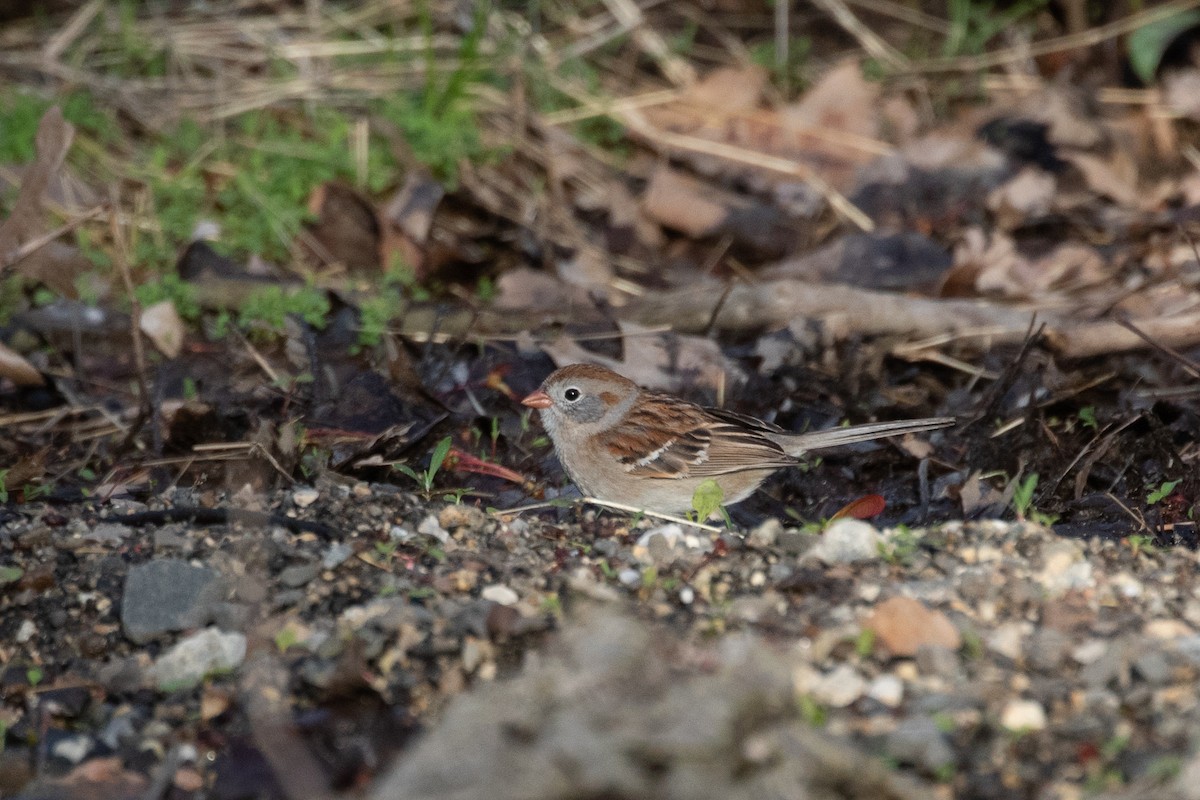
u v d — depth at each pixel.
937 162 14.43
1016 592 6.84
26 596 7.21
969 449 9.99
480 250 13.34
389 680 6.36
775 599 6.88
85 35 15.77
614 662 4.96
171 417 10.05
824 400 10.90
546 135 14.72
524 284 12.55
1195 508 8.85
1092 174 14.09
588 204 14.15
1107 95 15.16
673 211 13.76
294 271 12.77
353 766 5.82
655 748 4.56
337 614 6.99
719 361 11.16
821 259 12.84
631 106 15.23
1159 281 11.95
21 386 11.07
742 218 13.79
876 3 17.08
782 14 16.19
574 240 13.67
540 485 9.84
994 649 6.35
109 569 7.40
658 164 14.80
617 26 16.48
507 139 14.57
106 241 12.95
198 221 13.18
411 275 12.62
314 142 14.30
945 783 5.40
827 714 5.84
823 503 9.86
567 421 9.73
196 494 8.49
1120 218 13.50
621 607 6.75
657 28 16.94
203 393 10.88
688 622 6.73
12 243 10.97
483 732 4.78
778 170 14.55
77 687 6.59
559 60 15.78
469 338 11.54
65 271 11.72
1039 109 14.80
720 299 11.52
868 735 5.65
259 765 6.03
